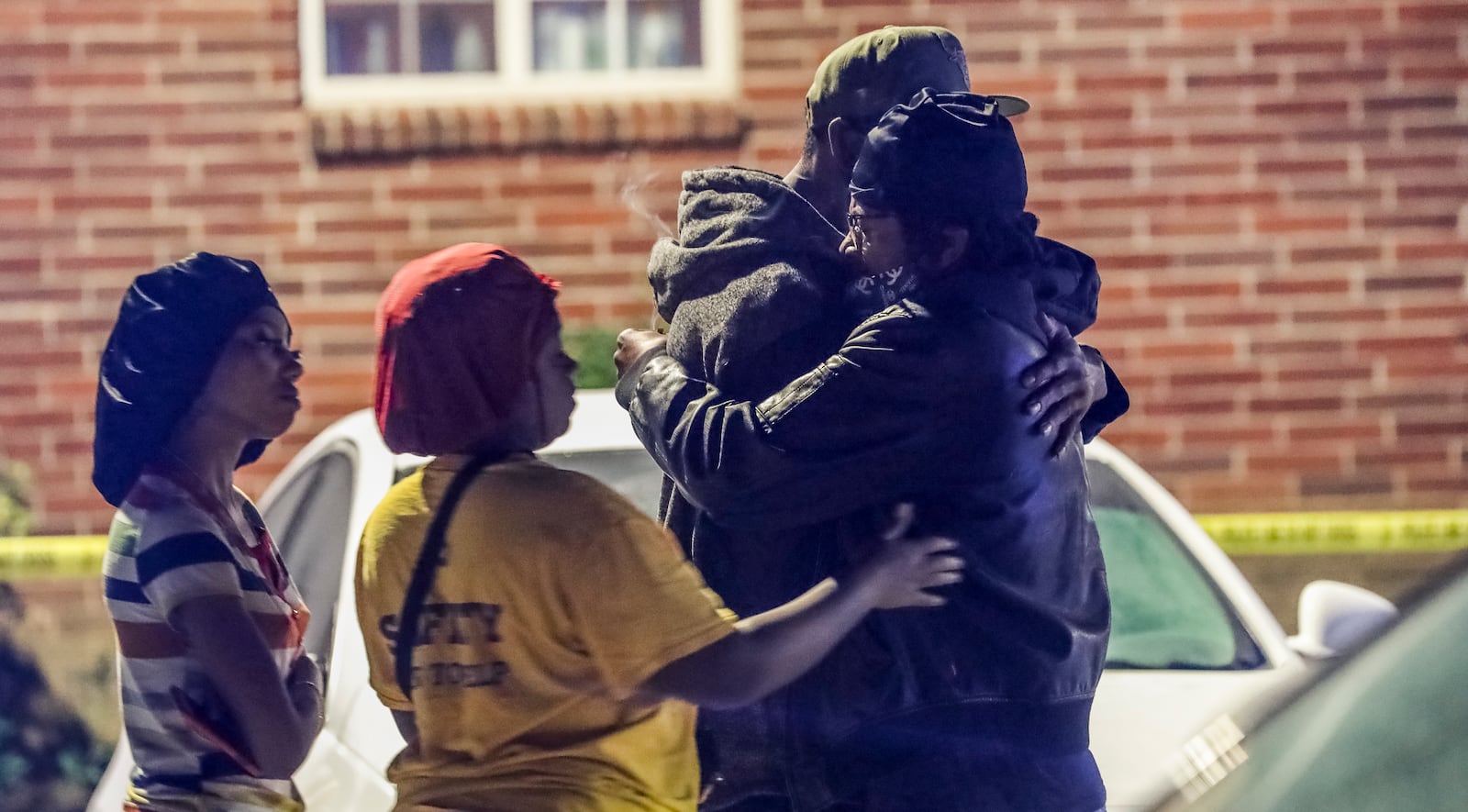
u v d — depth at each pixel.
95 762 15.24
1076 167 17.09
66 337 17.23
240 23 17.09
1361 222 17.03
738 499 5.96
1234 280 17.12
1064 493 6.14
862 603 5.76
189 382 6.65
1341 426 17.19
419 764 5.88
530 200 17.19
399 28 17.59
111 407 6.63
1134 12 16.94
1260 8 16.91
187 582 6.39
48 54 17.09
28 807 15.02
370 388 17.34
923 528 5.93
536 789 5.68
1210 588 10.09
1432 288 17.09
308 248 17.23
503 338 5.80
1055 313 6.23
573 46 17.61
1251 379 17.19
